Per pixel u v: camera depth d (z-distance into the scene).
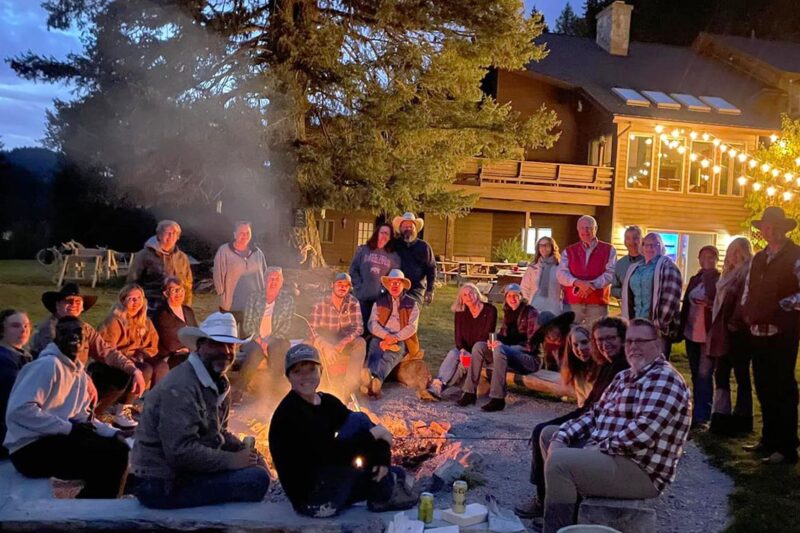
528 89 23.88
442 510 3.99
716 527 4.37
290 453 3.79
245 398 7.11
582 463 3.90
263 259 7.84
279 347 7.00
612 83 23.84
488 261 23.92
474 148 16.38
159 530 3.76
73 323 4.51
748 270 5.68
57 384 4.36
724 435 6.12
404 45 15.10
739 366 6.09
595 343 4.82
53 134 15.27
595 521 3.89
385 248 8.18
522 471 5.38
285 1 14.68
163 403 3.77
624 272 6.99
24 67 14.88
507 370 7.33
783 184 17.00
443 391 7.66
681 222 22.62
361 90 15.02
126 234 27.55
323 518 3.82
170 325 6.74
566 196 21.98
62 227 28.42
